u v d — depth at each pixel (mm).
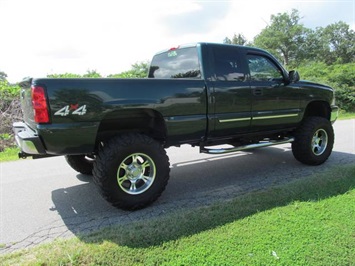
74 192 4297
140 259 2469
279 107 4719
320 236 2695
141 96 3406
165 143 3834
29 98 3334
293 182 4117
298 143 4992
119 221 3285
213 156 6207
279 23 67062
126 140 3398
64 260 2451
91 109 3156
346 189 3785
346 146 6664
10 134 8734
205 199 3832
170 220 3104
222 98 4031
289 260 2377
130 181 3520
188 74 4250
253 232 2812
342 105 16625
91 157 4684
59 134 3047
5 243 2898
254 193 3791
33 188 4531
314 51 67625
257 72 4504
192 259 2436
